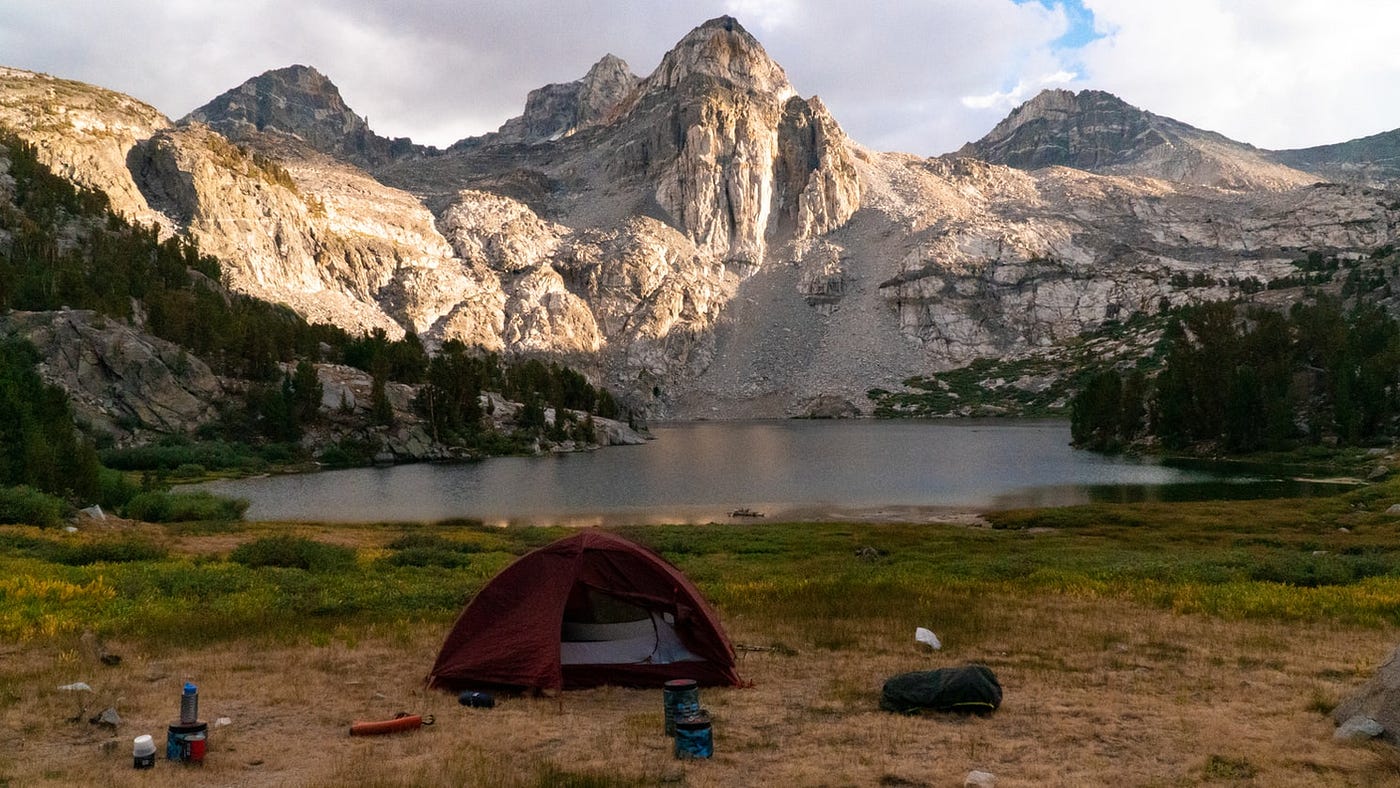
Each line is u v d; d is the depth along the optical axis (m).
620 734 15.45
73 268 161.50
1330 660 21.34
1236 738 15.04
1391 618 26.47
